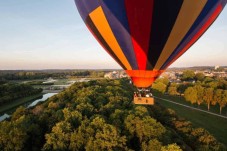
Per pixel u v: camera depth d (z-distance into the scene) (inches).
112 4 672.4
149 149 1348.4
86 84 4441.4
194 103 3619.6
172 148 1216.2
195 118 2662.4
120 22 697.6
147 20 666.8
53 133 1541.6
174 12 652.1
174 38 713.0
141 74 776.9
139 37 706.2
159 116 2209.6
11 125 1694.1
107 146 1381.6
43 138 1792.6
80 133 1499.8
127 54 760.3
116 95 2893.7
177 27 688.4
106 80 5521.7
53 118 1994.3
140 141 1558.8
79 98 2682.1
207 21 734.5
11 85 5497.1
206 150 1312.7
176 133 1688.0
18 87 5442.9
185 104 3597.4
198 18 698.8
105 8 693.3
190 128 1743.4
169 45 725.3
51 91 6658.5
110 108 2212.1
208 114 2883.9
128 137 1588.3
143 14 657.0
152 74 776.3
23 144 1619.1
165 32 689.6
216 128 2260.1
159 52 732.7
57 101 3019.2
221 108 3166.8
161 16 655.8
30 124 1801.2
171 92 4613.7
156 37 698.2
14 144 1553.9
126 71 813.2
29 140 1721.2
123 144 1449.3
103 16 717.3
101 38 792.9
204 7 681.0
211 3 687.1
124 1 647.8
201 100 3284.9
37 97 5359.3
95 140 1405.0
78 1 777.6
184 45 757.3
